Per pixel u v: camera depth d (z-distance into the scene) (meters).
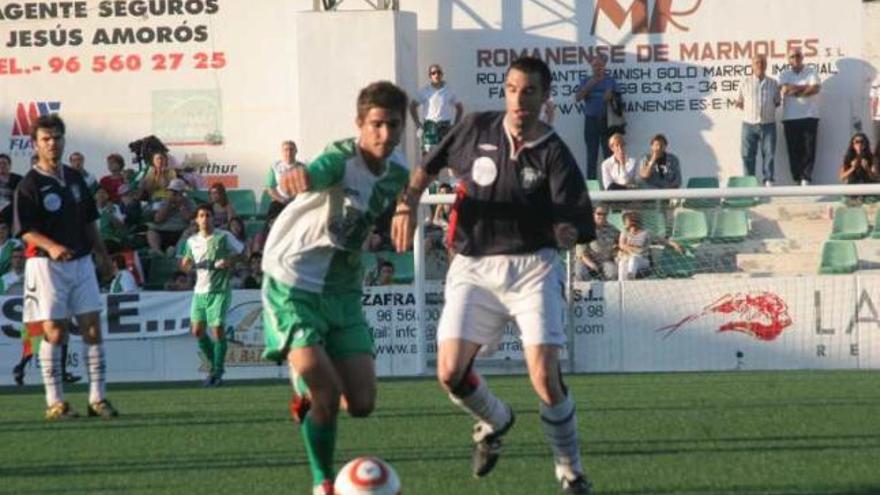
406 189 14.98
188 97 50.22
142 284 40.22
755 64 47.94
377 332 36.00
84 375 36.28
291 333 14.05
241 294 36.59
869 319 35.03
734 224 37.06
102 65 50.44
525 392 28.47
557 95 49.25
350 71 47.72
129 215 44.38
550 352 14.81
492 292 15.13
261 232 41.19
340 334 14.53
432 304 36.25
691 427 21.41
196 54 50.22
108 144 50.47
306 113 47.84
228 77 50.12
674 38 49.19
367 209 14.29
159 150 46.97
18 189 23.58
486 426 15.95
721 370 35.16
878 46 48.81
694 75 49.16
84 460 19.12
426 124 46.44
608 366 35.50
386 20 47.56
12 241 38.78
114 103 50.44
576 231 14.64
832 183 49.16
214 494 15.91
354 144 14.27
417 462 18.16
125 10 50.31
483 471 16.23
